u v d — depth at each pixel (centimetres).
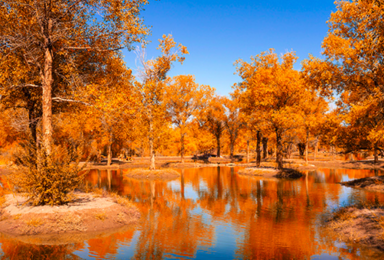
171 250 790
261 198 1702
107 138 3788
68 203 1152
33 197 1101
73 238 888
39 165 1096
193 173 3388
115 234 944
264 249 814
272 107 3097
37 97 1644
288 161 4819
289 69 3138
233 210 1365
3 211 1060
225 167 4341
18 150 1125
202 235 945
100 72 1608
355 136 1788
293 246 833
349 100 1950
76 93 1283
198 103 4700
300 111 3123
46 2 1197
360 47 1633
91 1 1238
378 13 1184
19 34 1302
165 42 2939
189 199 1669
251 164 4722
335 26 1855
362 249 806
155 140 3312
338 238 916
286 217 1219
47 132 1177
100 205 1148
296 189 2061
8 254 746
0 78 1306
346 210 1230
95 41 1380
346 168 4156
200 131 6278
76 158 1179
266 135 3262
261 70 3145
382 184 2044
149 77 2955
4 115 2464
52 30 1274
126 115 1273
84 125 3491
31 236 897
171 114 4575
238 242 868
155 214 1270
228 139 7038
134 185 2261
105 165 4225
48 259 711
